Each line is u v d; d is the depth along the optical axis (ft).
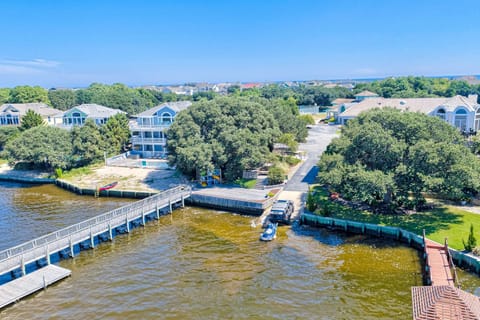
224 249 119.85
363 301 89.51
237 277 102.22
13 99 488.44
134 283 100.53
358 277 100.17
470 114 224.33
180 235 132.98
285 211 138.10
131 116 442.50
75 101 516.32
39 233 135.74
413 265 105.50
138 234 135.54
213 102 188.96
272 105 256.93
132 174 211.61
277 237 127.54
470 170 112.88
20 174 229.66
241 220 146.20
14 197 185.68
